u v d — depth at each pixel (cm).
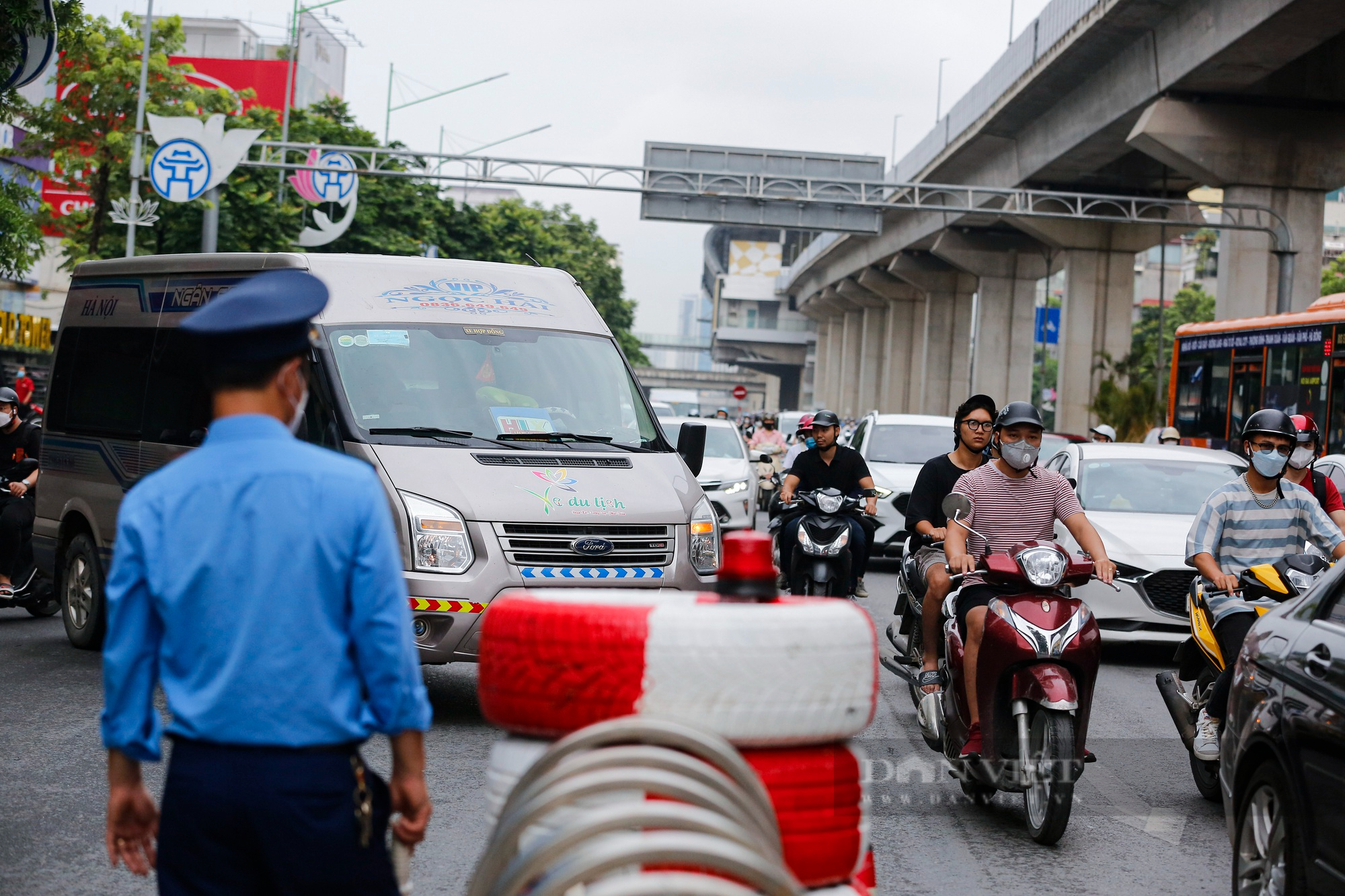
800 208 3269
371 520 282
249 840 272
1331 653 447
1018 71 3775
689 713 289
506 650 305
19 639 1057
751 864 240
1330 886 417
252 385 288
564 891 240
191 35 8700
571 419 874
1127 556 1071
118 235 3566
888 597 1411
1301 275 3231
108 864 526
